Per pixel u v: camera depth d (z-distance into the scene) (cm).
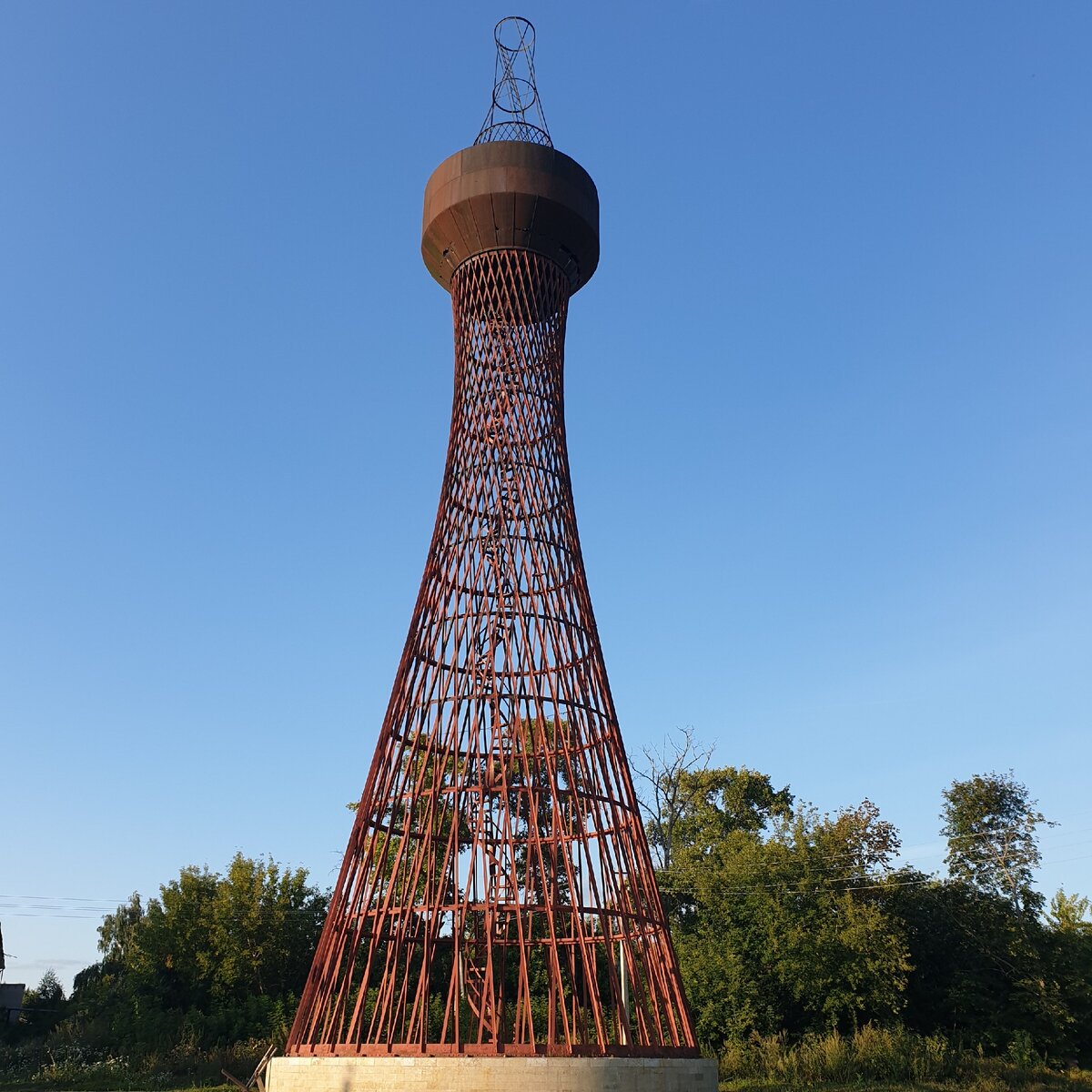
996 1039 4166
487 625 2398
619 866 2281
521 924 2117
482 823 2208
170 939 4816
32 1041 4478
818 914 4088
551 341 2689
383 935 2192
